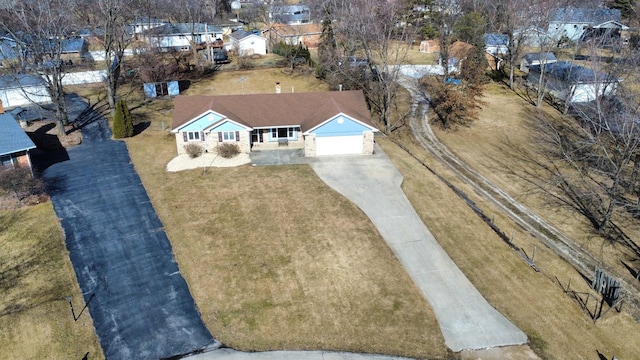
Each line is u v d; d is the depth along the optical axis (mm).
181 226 27938
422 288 23656
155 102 49281
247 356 19812
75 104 47812
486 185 34438
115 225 27906
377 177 33812
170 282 23656
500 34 66875
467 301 22922
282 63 63812
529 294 23562
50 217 28516
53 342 20062
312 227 27969
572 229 29562
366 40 50562
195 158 36188
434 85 54219
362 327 21250
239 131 36562
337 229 27859
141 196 30984
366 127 36375
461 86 44625
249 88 54594
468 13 70562
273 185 32438
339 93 39875
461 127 44844
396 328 21250
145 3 67688
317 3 86125
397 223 28672
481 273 24844
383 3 64188
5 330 20547
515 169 37000
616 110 38719
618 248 27844
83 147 38062
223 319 21531
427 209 30297
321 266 24844
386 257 25703
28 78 46375
